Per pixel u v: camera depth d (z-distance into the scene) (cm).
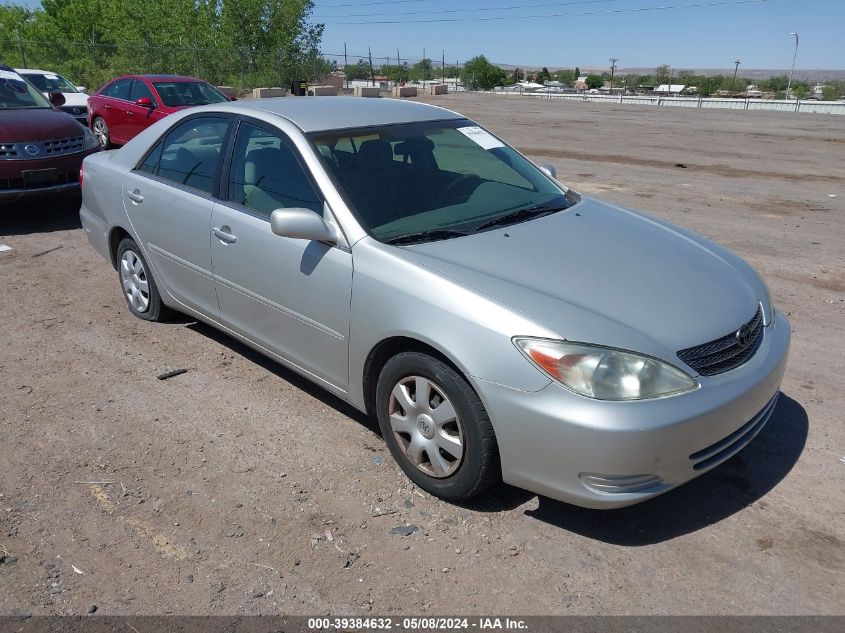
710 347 304
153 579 286
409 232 360
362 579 286
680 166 1296
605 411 276
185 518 322
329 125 409
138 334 524
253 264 407
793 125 2150
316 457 369
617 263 348
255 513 325
